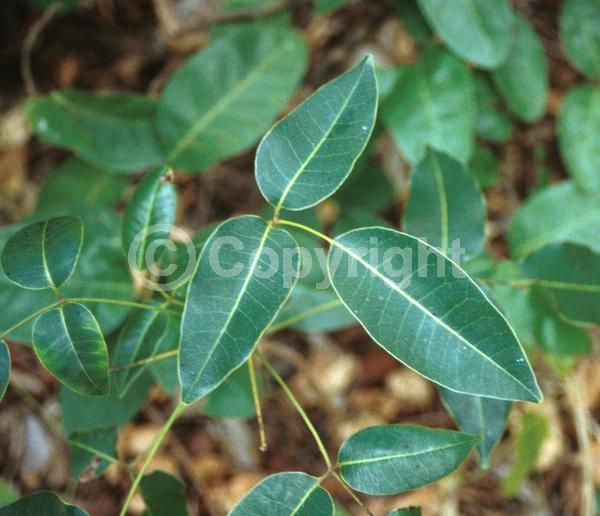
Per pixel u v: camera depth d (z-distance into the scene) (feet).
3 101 1.93
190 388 0.96
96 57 1.98
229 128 1.59
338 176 1.01
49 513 1.06
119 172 1.66
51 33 1.95
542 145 1.99
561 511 1.78
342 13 1.93
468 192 1.24
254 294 0.99
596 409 1.82
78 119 1.60
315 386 1.84
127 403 1.35
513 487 1.61
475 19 1.61
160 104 1.59
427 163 1.25
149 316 1.18
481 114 1.76
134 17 1.97
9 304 1.30
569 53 1.71
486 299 0.98
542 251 1.28
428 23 1.73
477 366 0.98
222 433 1.78
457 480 1.77
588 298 1.25
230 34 1.60
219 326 0.97
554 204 1.60
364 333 1.88
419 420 1.84
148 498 1.21
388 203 1.73
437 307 0.99
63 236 1.05
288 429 1.82
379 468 1.06
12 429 1.74
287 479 1.04
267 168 1.02
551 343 1.31
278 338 1.86
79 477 1.20
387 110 1.65
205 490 1.74
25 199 1.88
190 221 1.93
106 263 1.36
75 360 1.05
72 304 1.06
